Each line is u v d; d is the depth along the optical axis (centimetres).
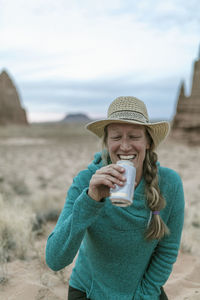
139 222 194
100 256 208
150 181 198
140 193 200
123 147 186
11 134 6184
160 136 202
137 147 188
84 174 211
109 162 211
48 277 351
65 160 2600
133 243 199
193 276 376
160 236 200
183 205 218
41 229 535
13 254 412
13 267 373
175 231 218
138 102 196
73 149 3800
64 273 368
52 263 188
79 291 235
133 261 205
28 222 509
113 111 194
